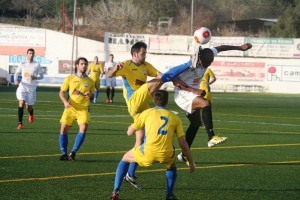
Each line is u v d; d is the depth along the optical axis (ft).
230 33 271.49
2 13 283.38
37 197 32.45
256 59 203.21
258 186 37.35
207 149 53.98
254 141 60.95
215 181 38.68
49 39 203.41
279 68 202.90
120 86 199.93
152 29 265.54
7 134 60.39
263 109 112.78
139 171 41.57
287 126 79.05
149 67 42.47
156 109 32.01
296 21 264.11
